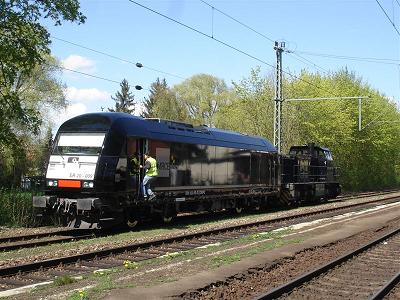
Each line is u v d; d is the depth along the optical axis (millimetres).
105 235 16969
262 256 12078
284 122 43594
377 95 61250
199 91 69812
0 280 9930
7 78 18922
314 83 47156
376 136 55875
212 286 8898
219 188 23219
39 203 17359
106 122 17500
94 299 7934
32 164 36125
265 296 8102
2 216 19234
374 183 64688
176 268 10984
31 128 20172
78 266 11500
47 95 38688
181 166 20562
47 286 9477
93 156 17016
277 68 33438
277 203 30250
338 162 51125
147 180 18109
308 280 9773
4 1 18000
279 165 29203
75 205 17031
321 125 45469
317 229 18703
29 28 18719
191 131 21672
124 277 10148
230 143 24344
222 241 16031
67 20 18828
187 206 21703
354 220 22047
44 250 13508
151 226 19828
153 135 18953
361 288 9328
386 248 14227
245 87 44438
